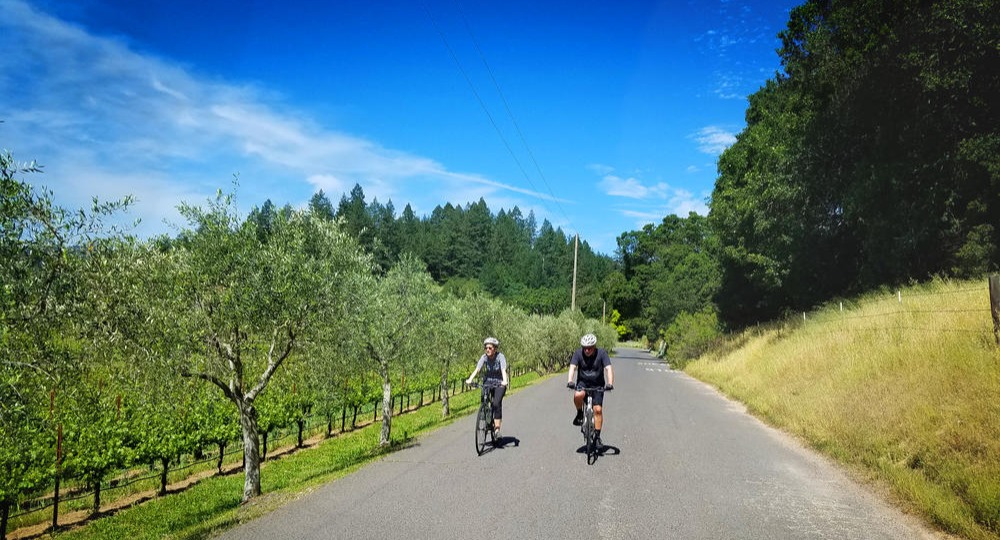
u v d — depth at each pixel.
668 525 5.89
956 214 20.50
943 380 9.59
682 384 24.34
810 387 14.36
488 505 6.59
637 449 9.80
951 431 7.88
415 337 14.96
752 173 30.86
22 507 10.99
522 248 137.25
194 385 9.98
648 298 75.38
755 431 11.84
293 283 9.24
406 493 7.15
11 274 5.57
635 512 6.31
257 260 9.03
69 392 6.84
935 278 18.70
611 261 154.50
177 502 10.38
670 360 43.19
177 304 8.58
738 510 6.41
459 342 20.22
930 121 20.72
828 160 26.58
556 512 6.31
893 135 22.64
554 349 37.56
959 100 20.16
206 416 13.13
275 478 11.45
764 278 31.45
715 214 36.44
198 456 14.68
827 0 26.25
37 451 9.39
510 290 106.56
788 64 28.88
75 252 6.37
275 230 9.65
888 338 13.89
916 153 21.52
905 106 21.84
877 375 11.96
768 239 30.28
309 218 10.14
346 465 10.21
